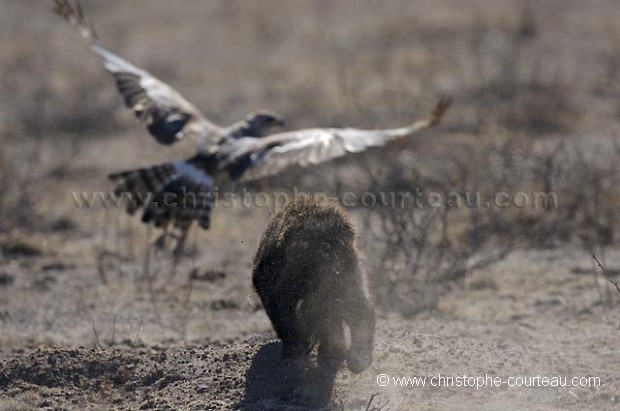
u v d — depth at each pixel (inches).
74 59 3580.2
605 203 1907.0
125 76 1117.1
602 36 3452.3
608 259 1733.5
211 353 1257.4
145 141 2618.1
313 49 3543.3
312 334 1143.6
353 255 1146.7
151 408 1146.7
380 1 4279.0
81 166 2406.5
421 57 3260.3
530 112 2524.6
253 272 1172.5
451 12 3897.6
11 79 3262.8
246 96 2982.3
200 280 1686.8
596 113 2598.4
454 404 1121.4
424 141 2281.0
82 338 1414.9
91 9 4419.3
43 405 1170.0
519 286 1621.6
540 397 1146.0
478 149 2149.4
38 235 1952.5
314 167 2070.6
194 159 999.6
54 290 1647.4
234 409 1121.4
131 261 1787.6
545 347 1317.7
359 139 983.0
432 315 1480.1
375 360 1221.1
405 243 1649.9
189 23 4101.9
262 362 1205.1
